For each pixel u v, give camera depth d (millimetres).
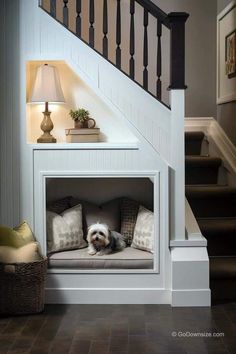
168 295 4266
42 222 4332
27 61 4348
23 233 4152
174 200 4293
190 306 4172
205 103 6246
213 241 4770
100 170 4301
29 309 3990
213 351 3279
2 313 3994
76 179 4879
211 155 5754
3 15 4301
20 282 3938
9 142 4332
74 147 4293
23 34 4312
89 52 4316
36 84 4367
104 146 4281
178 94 4246
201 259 4172
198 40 6262
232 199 5066
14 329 3682
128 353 3252
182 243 4250
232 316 3920
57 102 4379
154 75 6199
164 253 4273
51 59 4320
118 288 4281
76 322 3828
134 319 3879
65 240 4445
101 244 4281
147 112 4316
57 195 4879
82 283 4301
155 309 4121
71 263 4309
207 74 6223
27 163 4328
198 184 5438
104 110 4602
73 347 3350
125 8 6105
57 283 4305
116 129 4598
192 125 6016
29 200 4344
